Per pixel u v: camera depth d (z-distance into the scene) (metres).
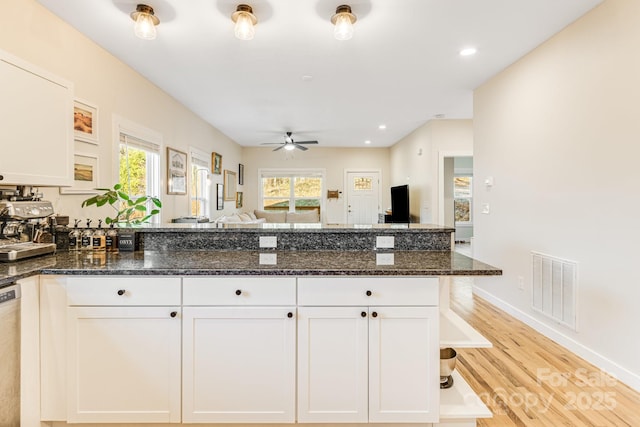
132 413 1.58
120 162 3.06
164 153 3.94
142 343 1.57
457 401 1.71
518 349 2.59
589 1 2.21
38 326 1.55
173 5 2.20
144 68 3.22
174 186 4.21
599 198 2.27
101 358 1.56
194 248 2.12
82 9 2.23
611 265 2.19
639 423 1.75
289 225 2.31
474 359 2.43
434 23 2.45
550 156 2.74
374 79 3.58
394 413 1.58
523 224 3.11
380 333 1.56
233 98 4.20
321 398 1.58
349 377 1.58
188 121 4.70
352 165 8.55
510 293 3.33
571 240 2.53
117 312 1.55
